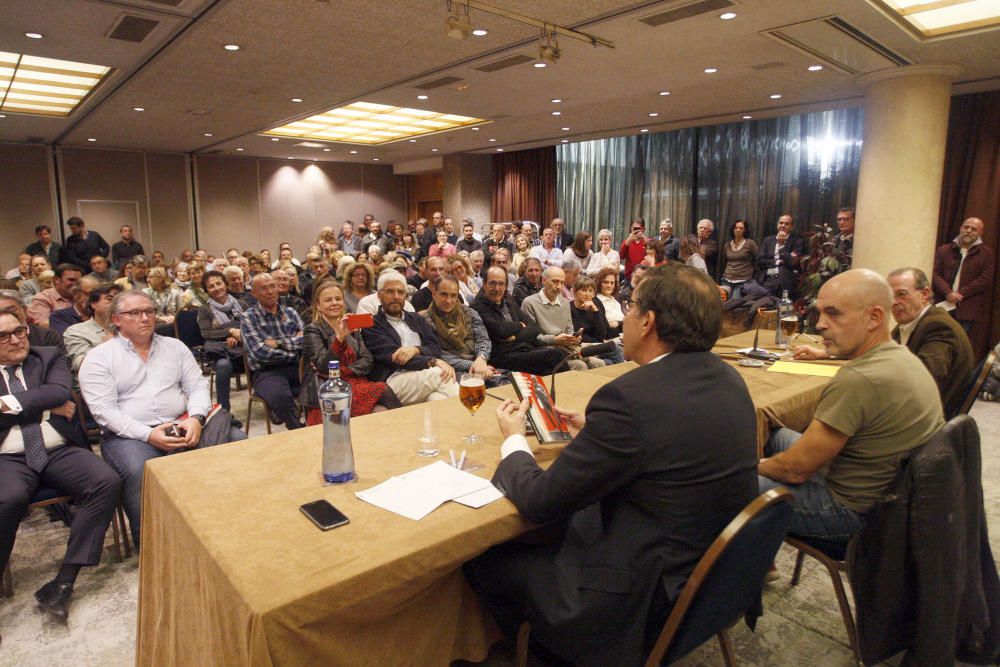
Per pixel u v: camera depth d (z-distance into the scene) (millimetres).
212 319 4555
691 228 8680
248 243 11773
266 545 1175
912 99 4902
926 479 1398
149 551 1578
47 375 2311
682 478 1182
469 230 9047
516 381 1840
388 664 1277
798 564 2188
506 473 1399
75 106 7000
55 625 1964
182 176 10977
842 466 1687
